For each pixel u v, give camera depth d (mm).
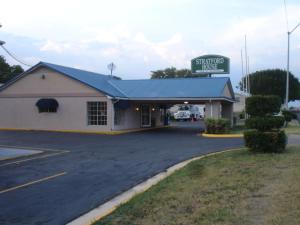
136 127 34031
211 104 30500
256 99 15938
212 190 8812
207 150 18219
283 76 80562
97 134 28266
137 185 10734
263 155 14719
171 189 9297
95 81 32656
